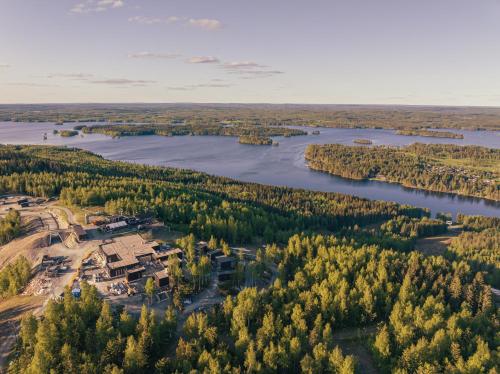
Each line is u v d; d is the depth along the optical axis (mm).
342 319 108250
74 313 93125
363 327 110688
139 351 84500
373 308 113250
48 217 170750
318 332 97000
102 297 110000
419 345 90312
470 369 85812
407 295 113875
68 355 80812
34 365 76375
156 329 91250
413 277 128750
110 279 119250
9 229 153875
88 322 94375
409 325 98688
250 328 100938
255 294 105312
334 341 104500
